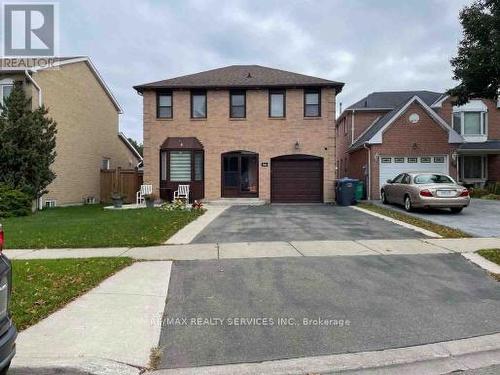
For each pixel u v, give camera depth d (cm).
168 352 438
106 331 482
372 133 2455
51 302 566
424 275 723
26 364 399
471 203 1969
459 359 433
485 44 2114
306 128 2273
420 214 1561
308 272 735
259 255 868
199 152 2297
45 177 1733
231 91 2302
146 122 2308
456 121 2802
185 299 597
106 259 826
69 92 2197
